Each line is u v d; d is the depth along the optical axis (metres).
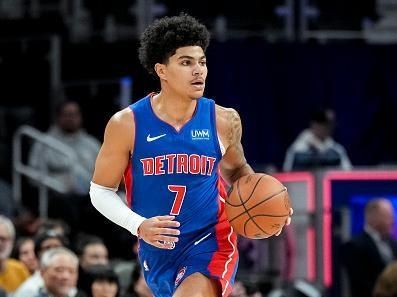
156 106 8.19
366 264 15.68
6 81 20.84
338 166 18.84
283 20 21.77
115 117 8.19
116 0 21.67
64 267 12.37
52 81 20.55
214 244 8.23
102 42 20.42
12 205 18.17
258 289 14.38
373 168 18.17
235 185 8.20
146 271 8.41
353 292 15.75
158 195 8.15
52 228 14.95
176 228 8.16
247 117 20.30
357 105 20.88
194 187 8.14
